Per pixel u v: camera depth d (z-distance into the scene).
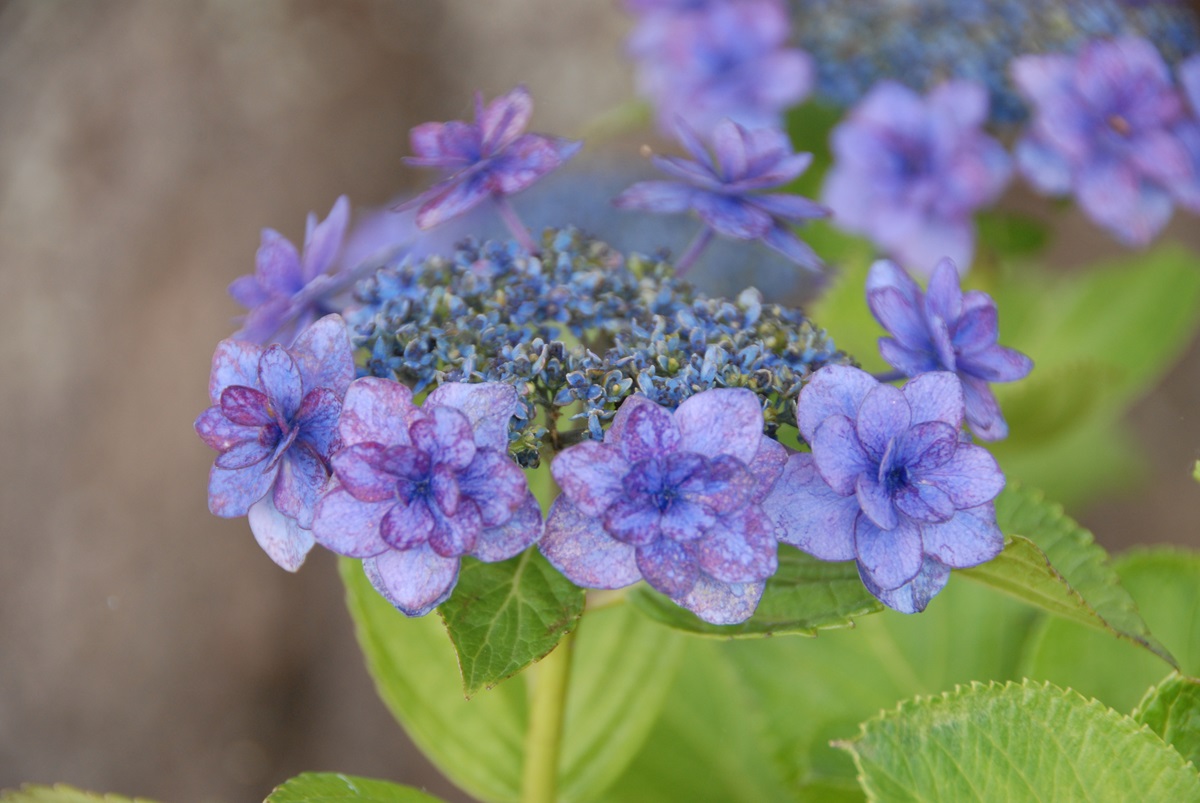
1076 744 0.53
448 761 0.64
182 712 1.17
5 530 1.21
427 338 0.55
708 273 0.97
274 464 0.52
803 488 0.52
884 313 0.54
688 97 0.87
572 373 0.53
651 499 0.51
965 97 0.75
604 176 1.09
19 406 1.24
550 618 0.54
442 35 1.56
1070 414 0.80
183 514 1.20
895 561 0.51
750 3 0.86
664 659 0.65
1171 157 0.70
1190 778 0.52
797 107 0.88
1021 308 1.03
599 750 0.65
